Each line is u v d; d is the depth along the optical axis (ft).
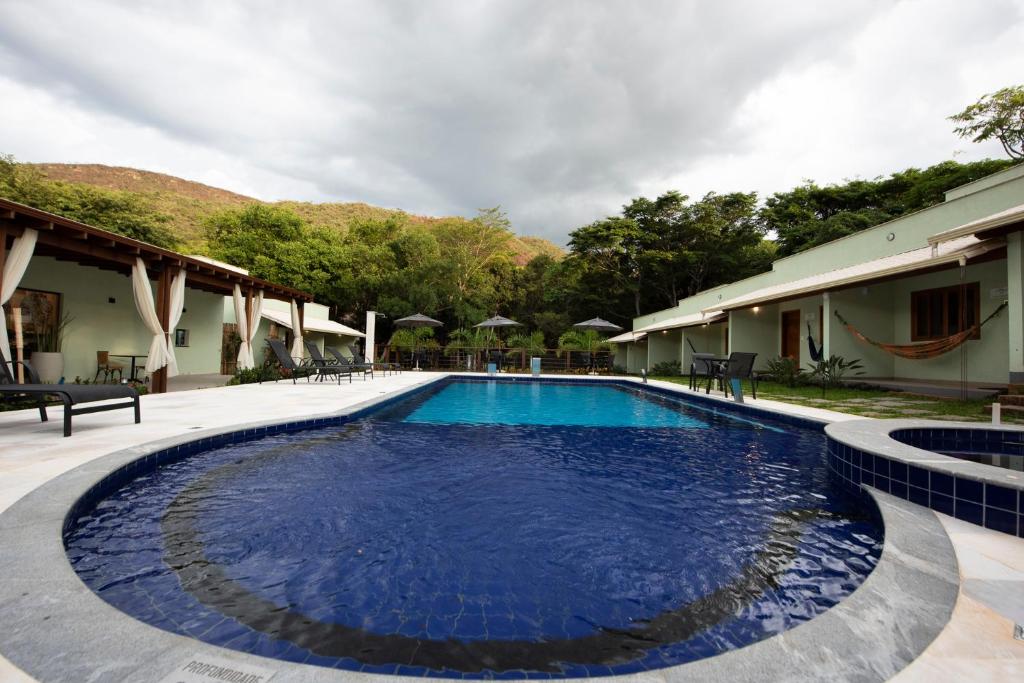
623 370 75.61
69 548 7.54
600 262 101.65
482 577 6.81
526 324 105.81
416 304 86.74
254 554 7.41
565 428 20.59
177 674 3.75
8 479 9.32
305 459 13.79
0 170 66.23
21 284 30.60
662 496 10.83
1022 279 22.29
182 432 14.78
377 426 19.95
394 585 6.54
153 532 8.22
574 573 6.99
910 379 34.14
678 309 72.02
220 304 49.37
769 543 8.22
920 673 3.98
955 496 8.48
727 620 5.87
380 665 4.90
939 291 32.19
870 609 5.06
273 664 3.92
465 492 10.84
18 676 3.66
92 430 15.05
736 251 99.04
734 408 25.59
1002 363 28.12
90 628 4.33
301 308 52.42
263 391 30.68
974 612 5.05
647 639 5.45
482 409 27.76
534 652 5.17
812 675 3.90
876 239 37.14
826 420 19.10
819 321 40.88
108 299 36.60
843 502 10.53
